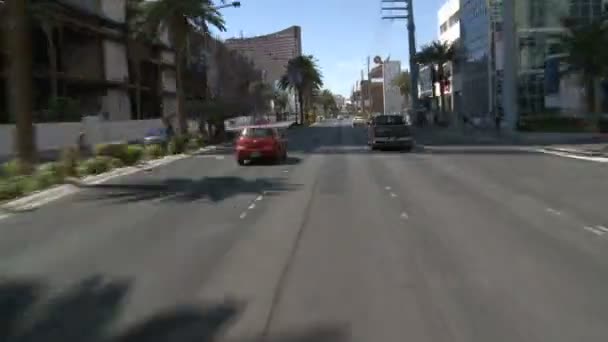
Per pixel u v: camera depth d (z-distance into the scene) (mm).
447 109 89688
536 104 57688
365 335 5344
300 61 103562
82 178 19906
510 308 6004
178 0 38531
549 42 57344
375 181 17516
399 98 150875
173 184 18047
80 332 5602
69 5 48812
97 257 8570
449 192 14812
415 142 39188
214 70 78062
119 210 13125
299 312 5969
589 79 43281
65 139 40688
